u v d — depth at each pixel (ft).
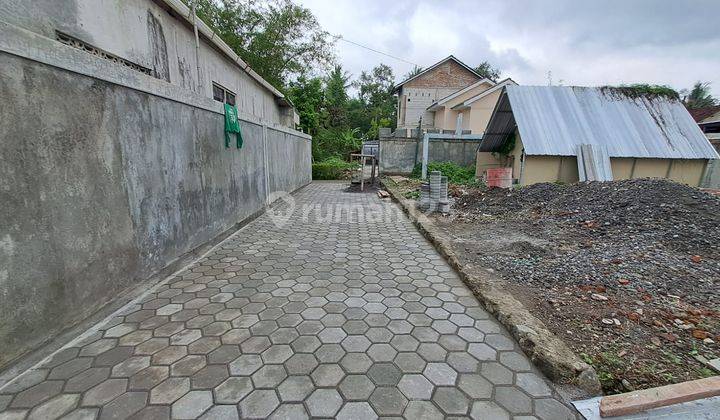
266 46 41.81
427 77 67.62
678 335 6.91
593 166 23.82
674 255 10.90
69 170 6.59
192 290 9.20
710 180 25.52
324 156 55.31
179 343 6.68
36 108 5.84
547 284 9.36
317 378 5.75
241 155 16.17
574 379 5.64
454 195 24.90
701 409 5.13
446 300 8.80
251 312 8.02
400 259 12.12
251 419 4.86
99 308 7.48
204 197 12.53
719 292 8.60
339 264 11.51
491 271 10.41
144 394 5.30
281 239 14.61
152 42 13.96
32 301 5.90
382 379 5.76
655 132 25.93
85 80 6.89
